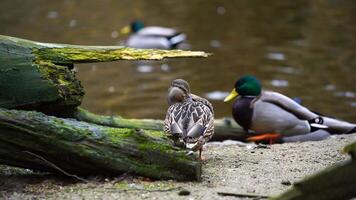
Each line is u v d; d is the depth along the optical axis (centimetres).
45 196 704
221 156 887
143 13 3191
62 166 745
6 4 3328
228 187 729
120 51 855
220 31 2742
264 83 1958
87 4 3397
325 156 879
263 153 906
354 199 667
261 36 2611
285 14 3045
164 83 1995
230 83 1969
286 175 783
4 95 783
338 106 1739
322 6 3216
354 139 1003
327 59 2236
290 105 1284
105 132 751
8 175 780
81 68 2203
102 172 752
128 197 696
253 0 3416
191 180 745
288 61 2219
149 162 745
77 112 927
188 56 863
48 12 3138
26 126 726
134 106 1759
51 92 793
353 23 2819
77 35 2681
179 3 3428
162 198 691
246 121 1283
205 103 890
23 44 803
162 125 1050
